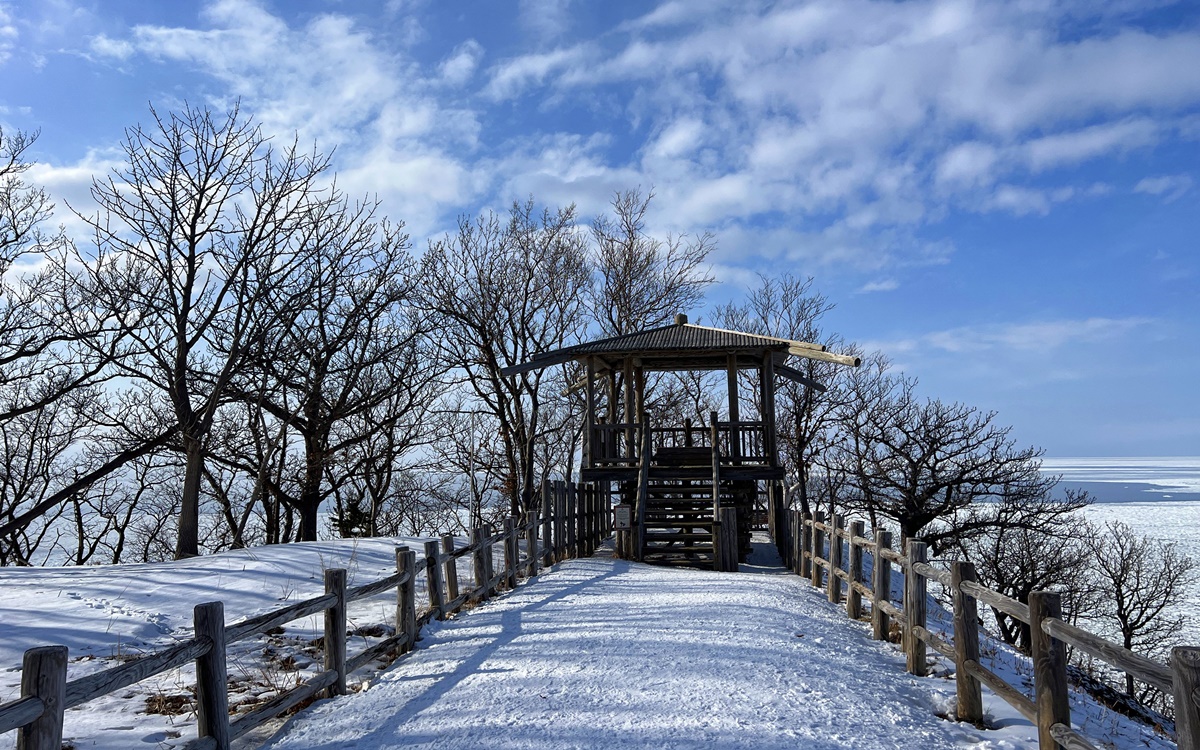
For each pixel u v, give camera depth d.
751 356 19.27
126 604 10.11
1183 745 3.25
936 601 12.59
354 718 5.70
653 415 32.75
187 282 18.61
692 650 7.38
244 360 19.62
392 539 16.66
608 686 6.18
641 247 32.75
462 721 5.42
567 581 12.52
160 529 28.47
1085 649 4.14
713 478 16.72
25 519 17.84
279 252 20.61
